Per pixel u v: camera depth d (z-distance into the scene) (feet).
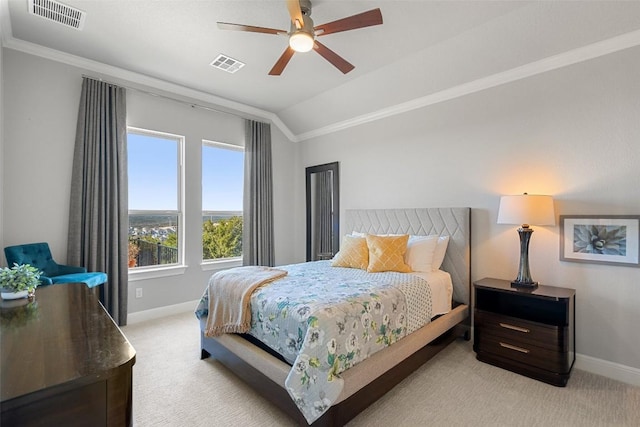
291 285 7.88
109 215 10.90
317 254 16.28
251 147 15.21
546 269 9.02
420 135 12.04
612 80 7.97
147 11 8.11
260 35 9.23
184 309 13.12
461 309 9.99
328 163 15.61
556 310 8.61
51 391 2.32
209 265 13.96
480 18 8.38
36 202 9.83
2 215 9.21
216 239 14.56
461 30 8.92
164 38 9.38
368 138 13.88
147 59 10.64
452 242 10.69
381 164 13.37
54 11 8.09
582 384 7.54
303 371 5.40
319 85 12.78
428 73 10.81
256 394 7.09
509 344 8.20
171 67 11.22
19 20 8.45
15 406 2.17
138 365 8.41
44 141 9.98
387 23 8.57
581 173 8.44
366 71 11.47
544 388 7.34
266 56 10.44
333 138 15.42
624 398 6.93
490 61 9.60
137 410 6.46
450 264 10.69
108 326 3.80
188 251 13.33
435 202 11.58
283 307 6.45
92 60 10.69
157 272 12.37
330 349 5.51
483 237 10.36
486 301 9.08
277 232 16.65
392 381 6.87
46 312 4.38
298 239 17.35
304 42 7.01
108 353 2.96
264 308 6.93
